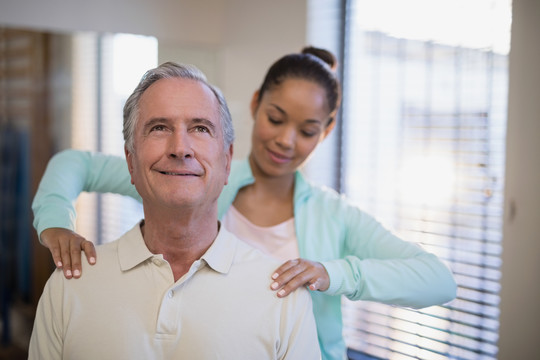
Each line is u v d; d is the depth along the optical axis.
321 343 1.34
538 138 1.92
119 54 2.58
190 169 0.99
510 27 2.00
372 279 1.20
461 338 2.31
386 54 2.55
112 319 1.03
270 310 1.05
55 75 2.40
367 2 2.63
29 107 2.34
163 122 1.01
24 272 2.37
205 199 1.02
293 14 2.70
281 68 1.37
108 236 2.50
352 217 1.43
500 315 2.08
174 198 0.98
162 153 1.00
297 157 1.39
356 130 2.73
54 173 1.35
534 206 1.94
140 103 1.04
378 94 2.61
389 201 2.59
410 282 1.24
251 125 2.90
